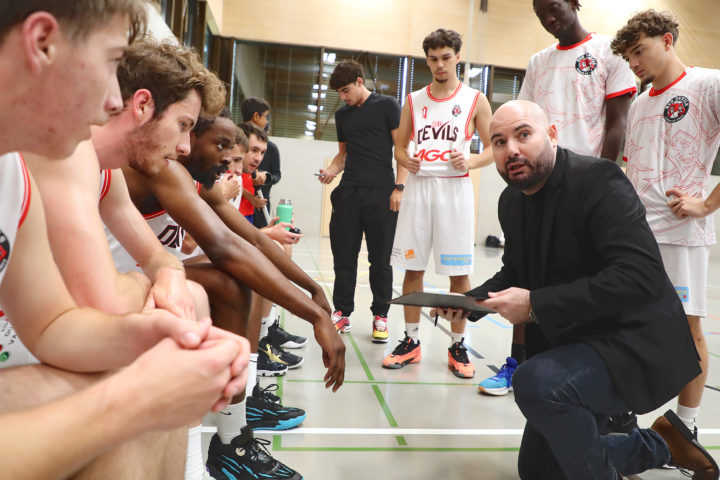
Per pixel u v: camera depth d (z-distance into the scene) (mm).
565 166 1453
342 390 2324
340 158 3529
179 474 800
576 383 1266
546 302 1327
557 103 2354
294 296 1332
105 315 709
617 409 1362
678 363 1312
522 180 1435
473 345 3219
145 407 486
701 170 1944
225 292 1354
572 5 2273
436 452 1790
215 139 1577
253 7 9047
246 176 3232
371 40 9250
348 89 3211
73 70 481
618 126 2270
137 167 1181
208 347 524
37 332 729
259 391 2004
